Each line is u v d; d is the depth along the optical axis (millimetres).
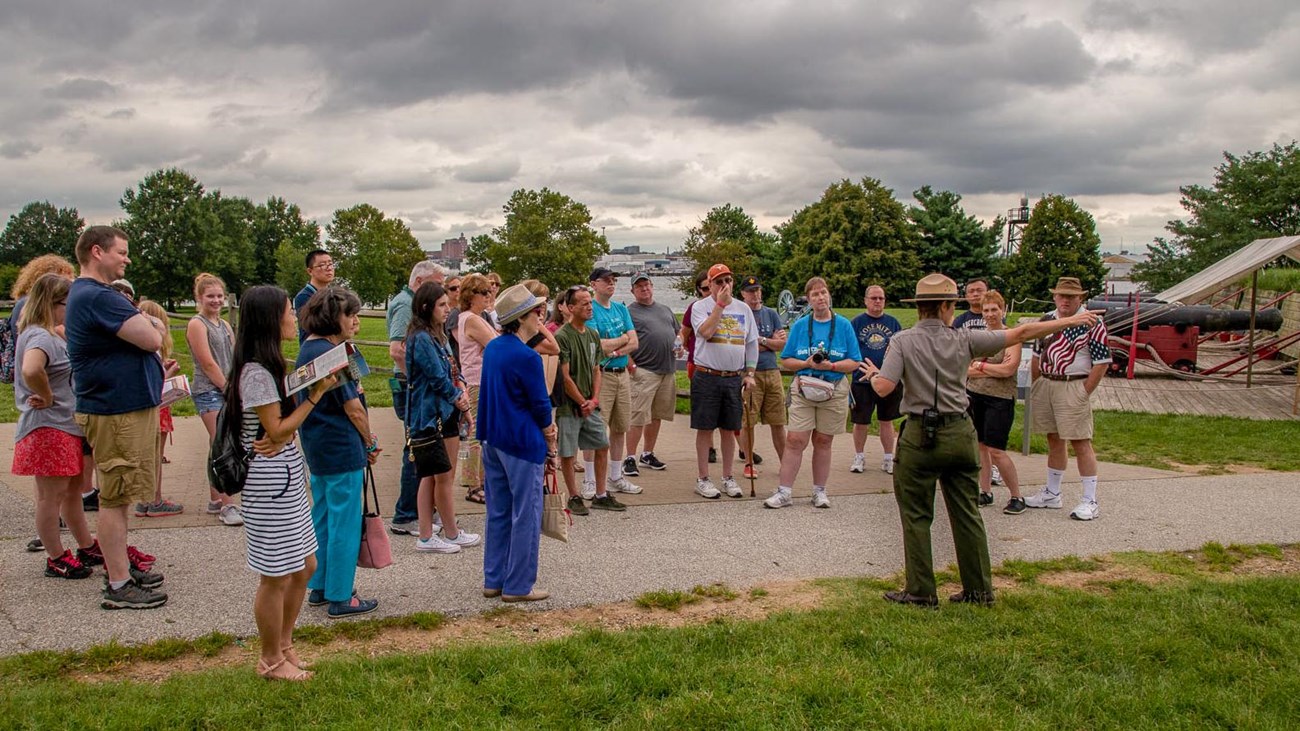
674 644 4332
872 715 3648
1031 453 10078
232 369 3680
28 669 3936
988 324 7070
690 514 7082
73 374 4586
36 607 4672
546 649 4234
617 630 4656
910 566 5035
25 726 3332
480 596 5086
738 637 4441
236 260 69250
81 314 4457
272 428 3654
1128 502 7727
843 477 8617
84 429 4586
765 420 8406
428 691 3768
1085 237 66312
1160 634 4559
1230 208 47469
